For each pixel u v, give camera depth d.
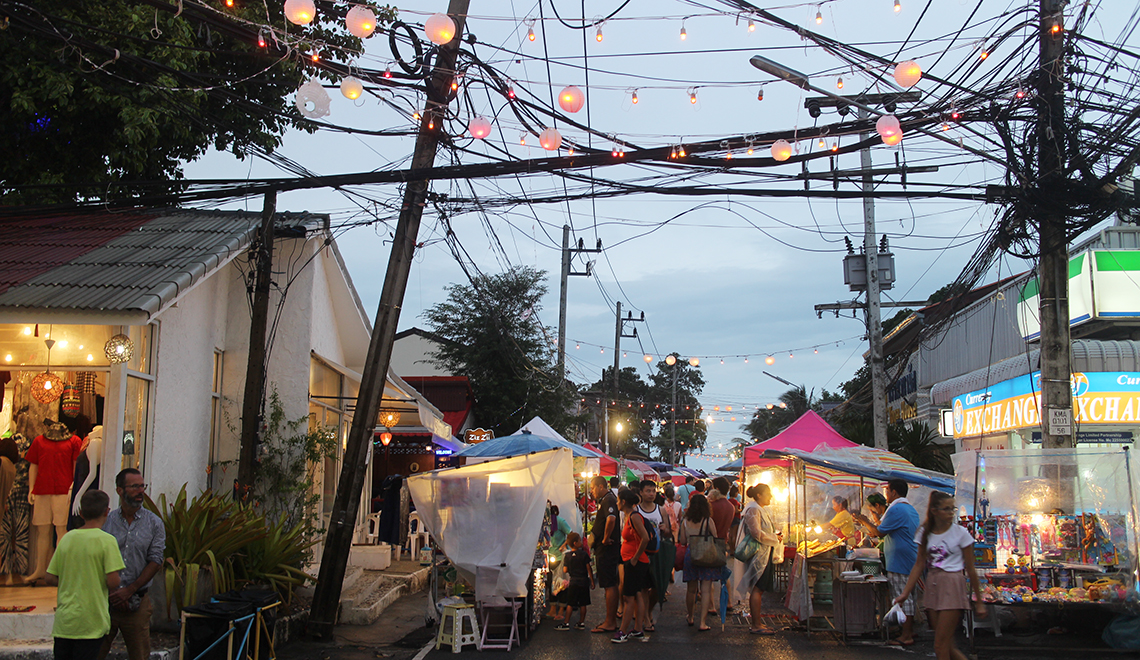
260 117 14.58
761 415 63.69
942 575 7.39
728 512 12.34
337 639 10.00
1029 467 10.11
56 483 9.45
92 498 6.22
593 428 59.66
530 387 31.58
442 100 9.20
